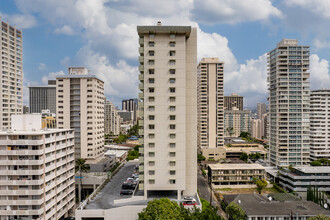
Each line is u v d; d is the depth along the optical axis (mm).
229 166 107062
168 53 64312
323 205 76000
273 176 110562
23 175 59656
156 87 64312
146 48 64125
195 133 67688
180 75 64438
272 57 129500
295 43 123500
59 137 69625
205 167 133000
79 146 106625
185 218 50781
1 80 113312
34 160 59656
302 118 122875
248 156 148625
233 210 64812
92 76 106062
